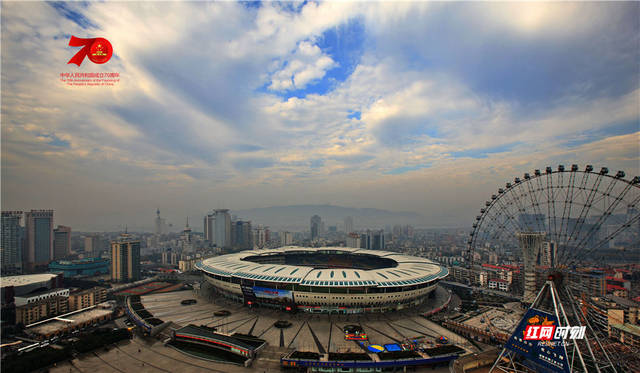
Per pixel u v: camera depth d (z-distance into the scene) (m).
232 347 121.50
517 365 108.94
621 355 107.94
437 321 158.00
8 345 140.00
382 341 128.75
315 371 108.81
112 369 111.75
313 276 164.38
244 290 170.88
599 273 176.50
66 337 155.75
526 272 180.88
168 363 115.62
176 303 184.00
